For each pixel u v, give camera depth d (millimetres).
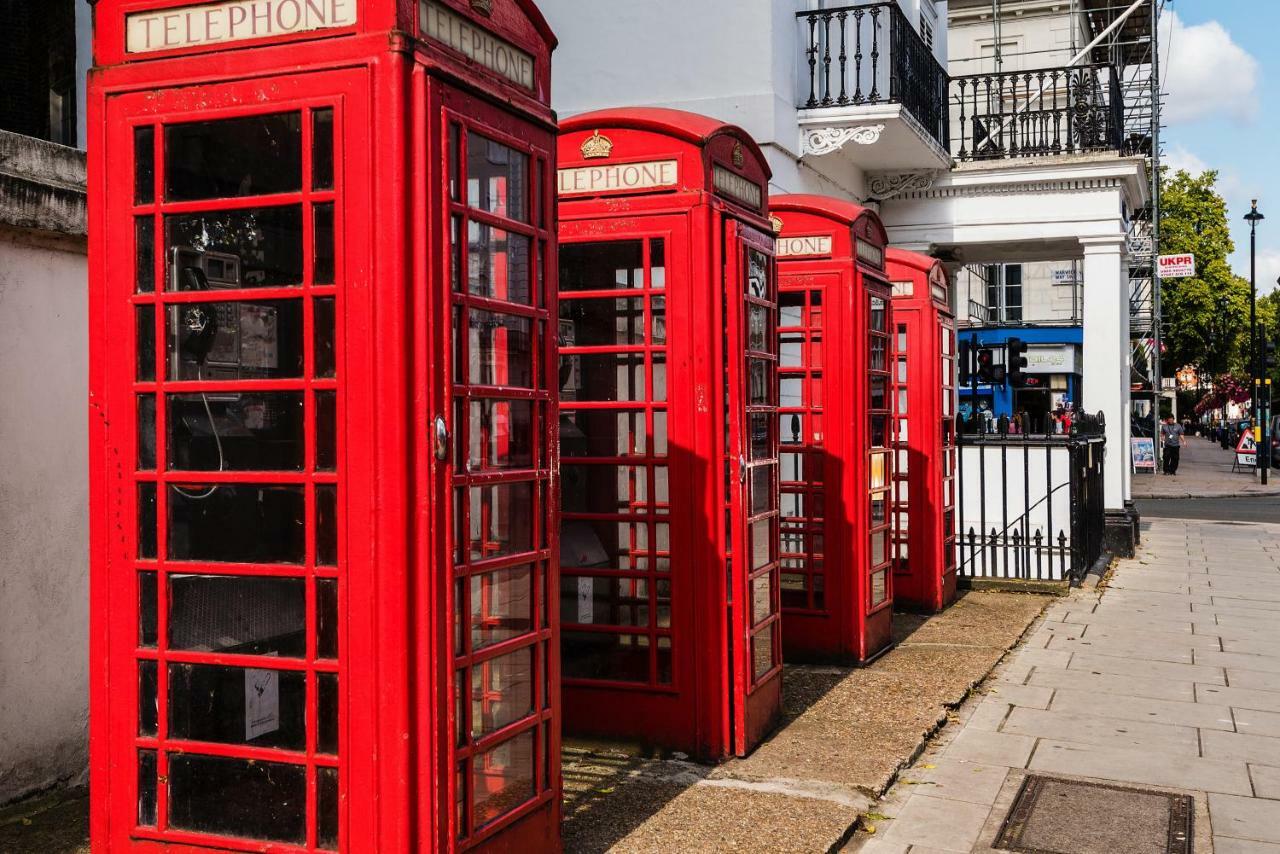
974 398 19141
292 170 3391
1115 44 27250
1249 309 47469
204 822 3525
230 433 3477
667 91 11523
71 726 5078
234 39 3443
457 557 3516
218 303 3469
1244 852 4613
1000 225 14359
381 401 3287
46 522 4953
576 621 5914
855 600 7766
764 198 6414
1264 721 6512
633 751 5762
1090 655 8258
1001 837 4750
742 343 5676
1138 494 27828
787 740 5992
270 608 3443
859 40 12070
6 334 4781
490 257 3732
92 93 3580
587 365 5871
